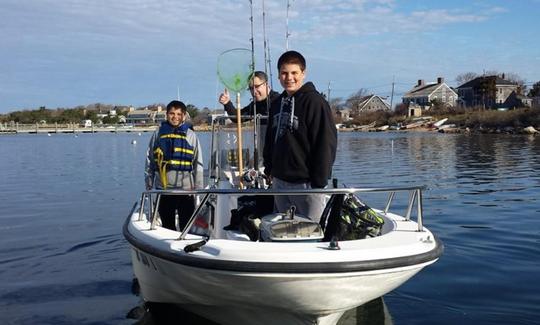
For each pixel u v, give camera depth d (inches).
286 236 148.9
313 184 161.6
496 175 652.1
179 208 220.5
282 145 165.3
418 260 143.6
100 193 562.3
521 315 193.9
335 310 149.8
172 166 216.8
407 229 163.3
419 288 224.5
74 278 253.4
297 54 166.2
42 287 240.4
